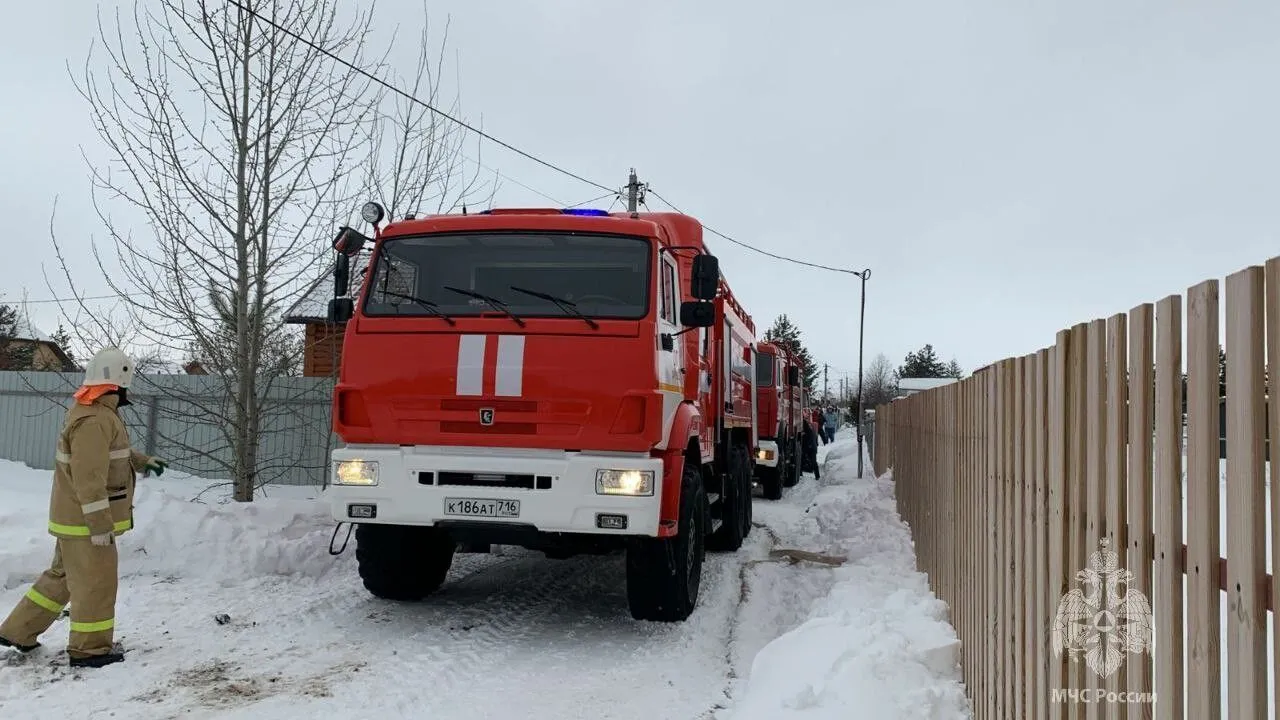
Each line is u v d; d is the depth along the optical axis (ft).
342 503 19.12
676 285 22.44
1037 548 11.02
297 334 37.09
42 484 44.11
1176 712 6.99
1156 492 7.47
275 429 44.75
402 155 35.91
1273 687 5.58
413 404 19.25
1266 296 5.74
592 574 27.09
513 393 18.90
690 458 23.89
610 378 18.80
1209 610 6.40
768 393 52.42
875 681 14.21
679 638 19.95
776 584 26.05
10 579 22.54
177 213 32.50
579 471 18.42
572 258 20.24
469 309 19.95
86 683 15.85
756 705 14.55
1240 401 5.98
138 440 44.55
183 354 36.32
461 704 15.29
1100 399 8.90
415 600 23.00
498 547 31.32
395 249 20.85
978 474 15.28
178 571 24.66
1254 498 5.81
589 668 17.57
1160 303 7.43
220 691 15.62
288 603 22.24
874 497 38.52
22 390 51.49
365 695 15.52
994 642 13.53
